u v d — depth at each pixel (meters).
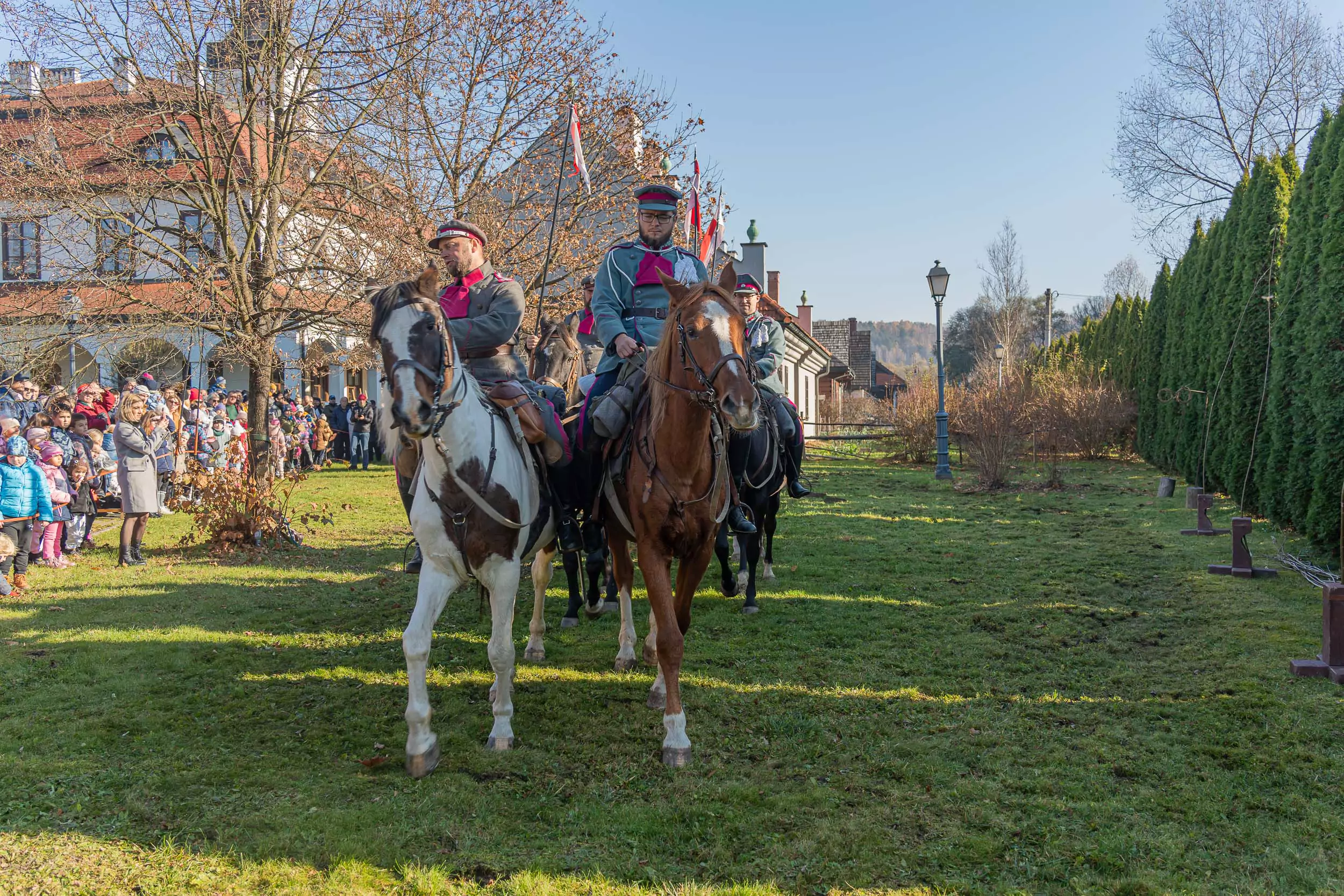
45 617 6.79
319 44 10.52
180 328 9.88
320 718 4.68
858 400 38.38
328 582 8.16
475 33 14.43
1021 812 3.58
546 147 15.49
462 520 3.92
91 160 10.61
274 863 3.18
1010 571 8.34
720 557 5.57
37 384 11.22
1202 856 3.22
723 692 5.01
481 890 3.04
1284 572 7.84
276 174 10.45
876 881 3.09
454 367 3.81
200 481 9.86
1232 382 12.33
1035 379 23.47
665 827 3.46
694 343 3.86
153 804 3.65
